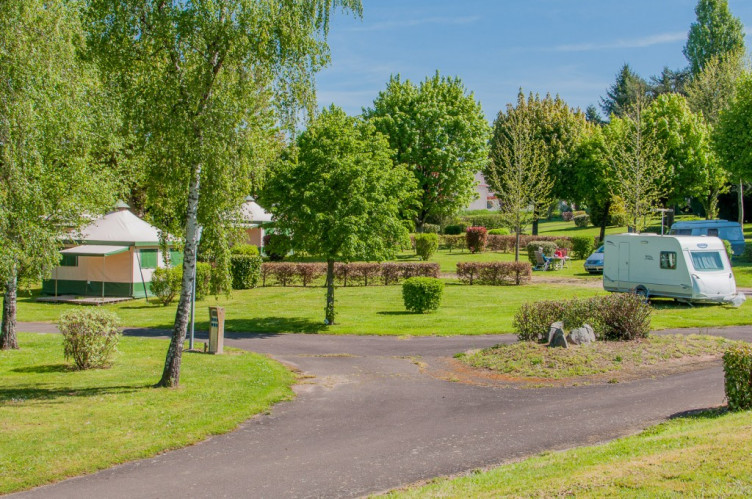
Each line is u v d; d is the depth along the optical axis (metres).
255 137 12.20
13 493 7.02
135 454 8.22
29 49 12.33
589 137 48.78
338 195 19.38
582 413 9.55
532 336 14.76
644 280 22.50
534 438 8.42
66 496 6.90
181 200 12.82
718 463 5.80
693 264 21.25
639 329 14.45
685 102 42.75
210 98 11.28
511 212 40.53
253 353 16.30
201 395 11.34
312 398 11.44
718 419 8.01
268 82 11.97
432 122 43.19
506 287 29.02
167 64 11.53
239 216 13.00
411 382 12.54
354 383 12.64
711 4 67.75
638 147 33.19
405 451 8.16
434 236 39.22
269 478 7.32
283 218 19.81
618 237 23.48
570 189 50.19
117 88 11.74
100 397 11.21
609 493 5.38
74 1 13.14
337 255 19.45
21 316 24.05
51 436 8.91
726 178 42.06
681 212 57.91
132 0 11.13
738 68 47.84
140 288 29.33
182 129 11.15
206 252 12.48
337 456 8.07
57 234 16.58
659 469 5.85
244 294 29.30
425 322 20.23
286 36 11.45
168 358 12.16
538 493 5.61
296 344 17.72
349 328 19.72
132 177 19.27
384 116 43.62
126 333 20.05
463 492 6.02
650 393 10.49
